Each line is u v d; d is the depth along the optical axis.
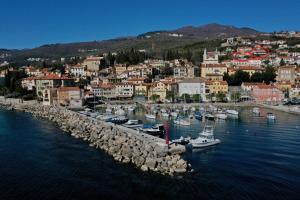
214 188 62.34
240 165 75.94
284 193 60.16
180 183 64.88
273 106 191.12
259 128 124.62
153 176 68.69
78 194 61.19
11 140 105.56
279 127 126.31
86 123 126.00
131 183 65.38
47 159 82.94
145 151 79.19
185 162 73.00
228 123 138.38
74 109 191.00
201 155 84.88
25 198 60.06
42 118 158.25
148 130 111.94
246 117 156.38
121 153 84.06
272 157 82.38
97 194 60.94
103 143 95.06
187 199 58.03
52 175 71.06
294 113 168.38
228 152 87.75
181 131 120.62
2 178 69.69
